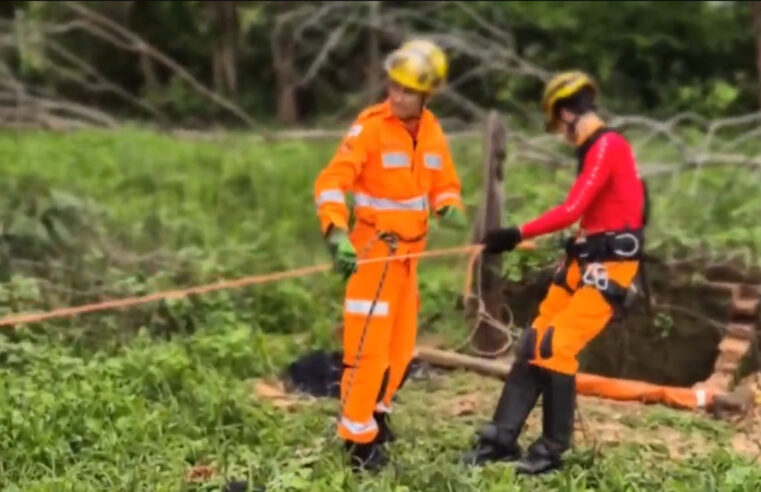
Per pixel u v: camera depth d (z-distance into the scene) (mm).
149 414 8320
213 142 22219
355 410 7551
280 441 8086
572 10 23078
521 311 11180
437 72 7344
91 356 9758
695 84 22781
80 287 11133
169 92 27094
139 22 27234
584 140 7492
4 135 21797
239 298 11617
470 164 17000
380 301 7457
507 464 7527
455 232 13633
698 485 7246
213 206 16625
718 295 10758
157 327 10805
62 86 27781
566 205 7402
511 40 21578
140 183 17734
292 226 15305
